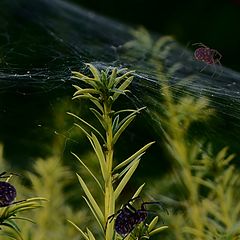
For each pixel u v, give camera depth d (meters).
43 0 2.08
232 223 0.91
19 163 1.21
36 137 1.28
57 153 1.07
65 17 2.06
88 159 1.07
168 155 1.01
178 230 0.94
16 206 0.80
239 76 1.40
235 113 1.05
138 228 0.82
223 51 2.04
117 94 0.83
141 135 1.19
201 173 0.95
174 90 1.04
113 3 2.22
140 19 2.18
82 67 1.17
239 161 1.05
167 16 2.13
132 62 1.25
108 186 0.83
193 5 2.09
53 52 1.46
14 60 1.35
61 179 1.04
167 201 0.97
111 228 0.82
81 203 1.05
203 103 0.96
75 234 0.97
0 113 1.33
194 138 1.02
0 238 0.86
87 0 2.26
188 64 1.36
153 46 1.23
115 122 0.83
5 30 1.80
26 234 0.91
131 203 0.82
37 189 0.99
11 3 1.98
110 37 1.89
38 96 1.33
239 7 2.05
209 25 2.06
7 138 1.30
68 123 1.14
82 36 1.87
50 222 0.97
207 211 0.94
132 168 0.83
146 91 1.05
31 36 1.71
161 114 1.01
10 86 1.19
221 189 0.93
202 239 0.91
